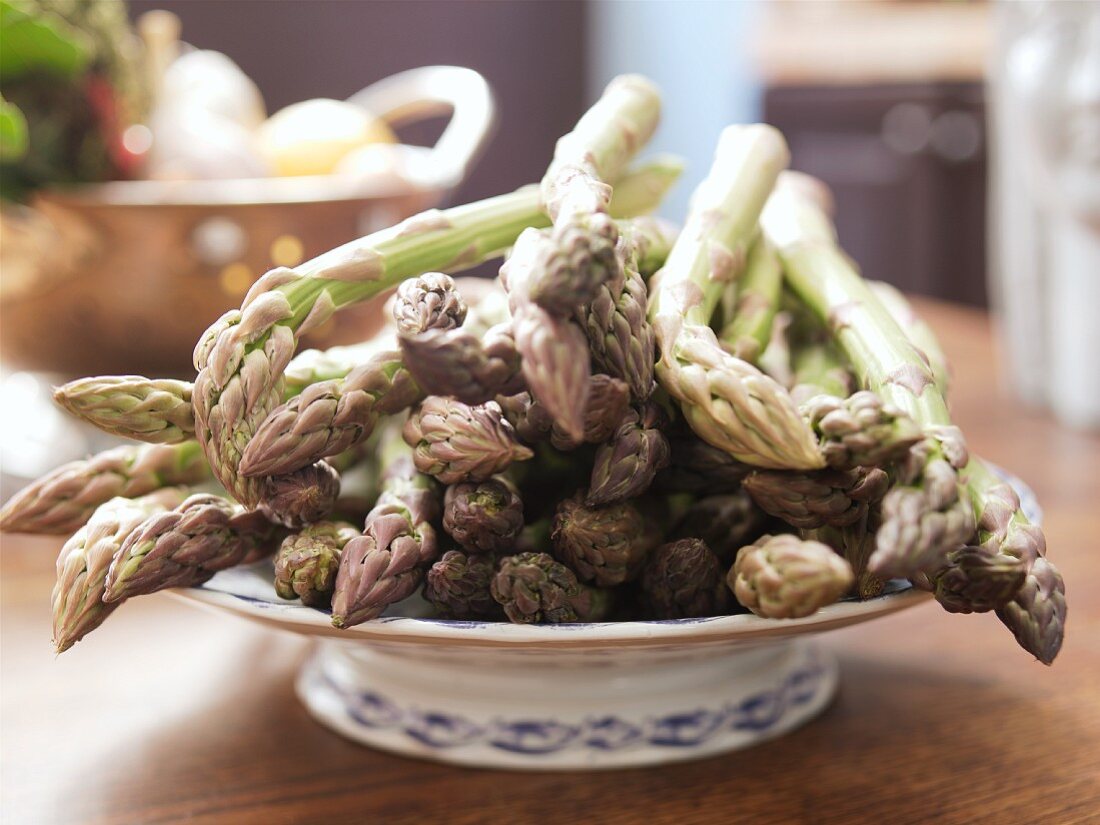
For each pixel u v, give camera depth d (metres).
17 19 0.56
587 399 0.35
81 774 0.39
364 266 0.38
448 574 0.37
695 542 0.37
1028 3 0.72
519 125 1.54
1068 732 0.41
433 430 0.37
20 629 0.48
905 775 0.38
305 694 0.43
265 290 0.36
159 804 0.38
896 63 1.53
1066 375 0.73
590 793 0.38
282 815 0.37
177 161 0.62
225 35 1.30
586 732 0.39
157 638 0.48
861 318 0.40
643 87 0.45
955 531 0.33
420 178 0.62
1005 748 0.40
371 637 0.36
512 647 0.35
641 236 0.42
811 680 0.42
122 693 0.44
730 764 0.39
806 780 0.38
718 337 0.42
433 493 0.39
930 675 0.44
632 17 1.62
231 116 0.68
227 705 0.43
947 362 0.47
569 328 0.32
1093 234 0.70
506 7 1.48
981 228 1.53
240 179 0.62
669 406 0.37
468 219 0.41
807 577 0.33
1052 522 0.58
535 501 0.40
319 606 0.37
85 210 0.54
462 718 0.39
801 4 1.66
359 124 0.66
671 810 0.37
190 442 0.43
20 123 0.53
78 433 0.62
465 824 0.36
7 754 0.40
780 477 0.35
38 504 0.42
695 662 0.40
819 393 0.41
